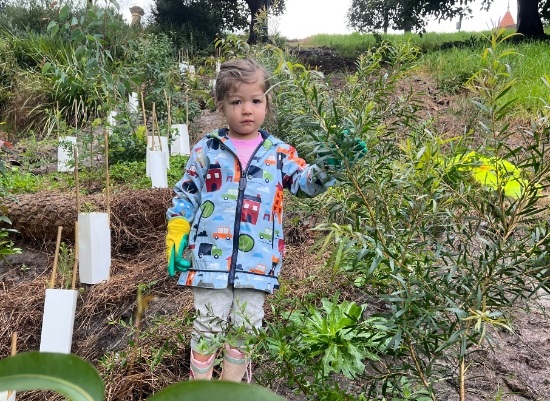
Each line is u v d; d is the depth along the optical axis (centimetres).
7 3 1312
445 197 163
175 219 222
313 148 167
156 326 274
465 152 161
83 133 662
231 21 1742
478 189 164
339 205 166
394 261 151
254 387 62
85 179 527
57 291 240
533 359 253
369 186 164
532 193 158
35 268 379
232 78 214
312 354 218
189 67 754
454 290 157
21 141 716
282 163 225
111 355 257
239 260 213
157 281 329
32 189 492
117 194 428
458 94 675
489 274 150
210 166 222
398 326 152
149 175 490
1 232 354
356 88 207
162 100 643
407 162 172
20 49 927
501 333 271
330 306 257
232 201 217
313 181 209
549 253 145
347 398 171
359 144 159
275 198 221
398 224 169
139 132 571
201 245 217
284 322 233
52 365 72
